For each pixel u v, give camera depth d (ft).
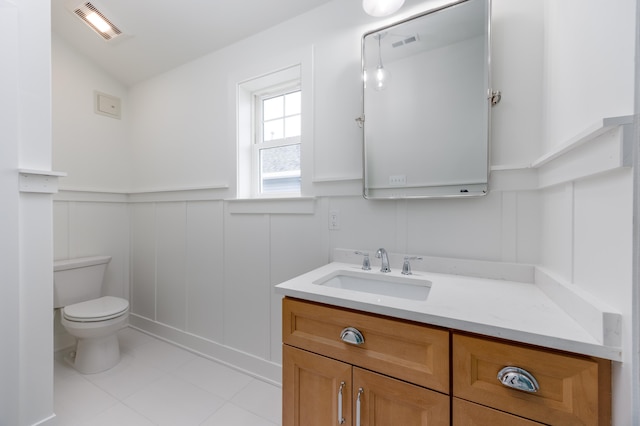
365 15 4.76
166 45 6.72
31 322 4.24
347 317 3.00
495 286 3.49
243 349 6.13
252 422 4.64
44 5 4.35
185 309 7.14
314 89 5.26
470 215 4.04
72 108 7.36
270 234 5.79
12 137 4.03
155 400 5.16
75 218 7.43
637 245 1.72
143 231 8.11
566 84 2.85
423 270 4.28
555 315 2.54
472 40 3.92
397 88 4.45
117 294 8.26
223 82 6.46
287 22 5.53
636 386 1.73
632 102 1.77
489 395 2.34
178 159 7.32
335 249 5.04
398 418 2.75
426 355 2.63
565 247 2.79
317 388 3.21
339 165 5.05
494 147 3.87
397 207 4.56
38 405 4.29
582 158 2.35
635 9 1.72
